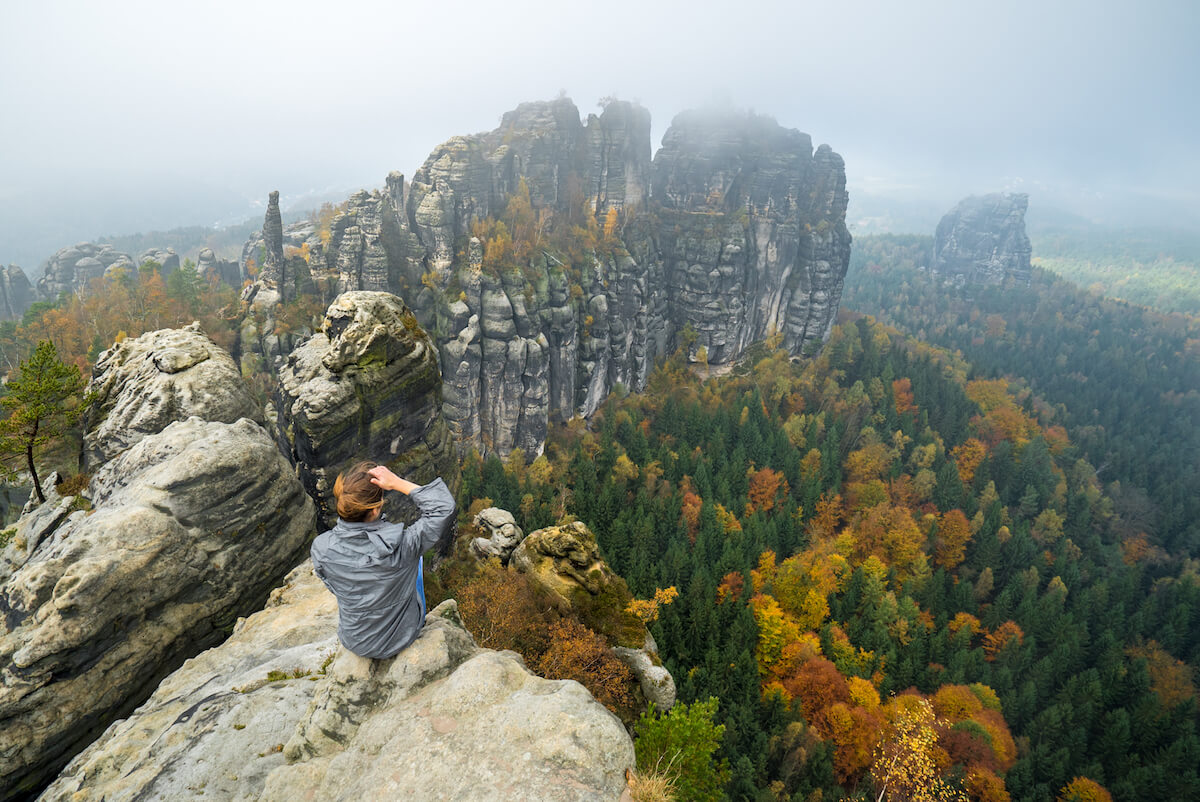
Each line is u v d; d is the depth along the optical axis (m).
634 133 184.62
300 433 35.28
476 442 133.12
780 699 64.94
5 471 26.52
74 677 14.62
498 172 152.62
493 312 128.88
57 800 8.55
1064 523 140.62
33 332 110.69
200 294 136.75
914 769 56.59
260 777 7.02
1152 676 94.00
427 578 32.59
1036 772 71.31
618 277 167.00
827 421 158.50
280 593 17.06
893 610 91.38
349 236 119.44
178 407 23.94
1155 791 69.12
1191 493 169.62
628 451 132.50
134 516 16.67
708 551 97.75
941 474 136.38
